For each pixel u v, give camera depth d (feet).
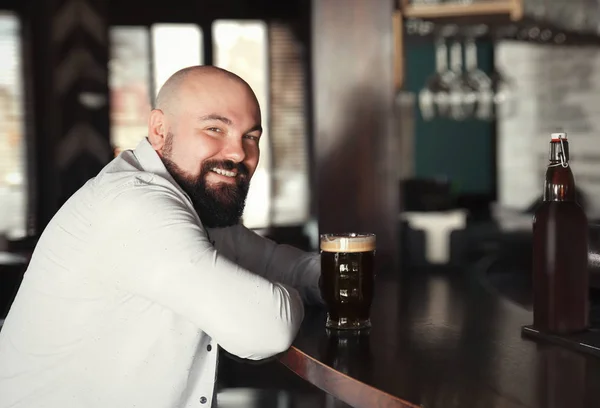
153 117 5.04
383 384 3.42
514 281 6.92
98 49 17.28
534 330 4.37
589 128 15.76
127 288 4.36
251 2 17.72
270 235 15.38
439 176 18.44
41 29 16.99
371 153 8.70
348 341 4.32
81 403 4.55
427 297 5.92
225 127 4.92
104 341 4.51
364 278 4.62
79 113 17.22
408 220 8.61
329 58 8.68
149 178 4.57
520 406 3.08
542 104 17.01
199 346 4.68
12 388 4.64
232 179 4.99
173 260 4.18
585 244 4.23
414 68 18.22
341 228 8.70
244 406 6.89
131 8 17.38
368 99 8.68
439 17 9.39
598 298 5.55
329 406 6.98
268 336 4.17
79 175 17.24
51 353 4.56
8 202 16.93
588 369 3.62
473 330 4.58
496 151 18.44
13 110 16.98
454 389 3.32
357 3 8.63
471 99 12.96
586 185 15.76
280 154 17.97
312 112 17.95
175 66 17.61
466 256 8.52
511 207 17.61
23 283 4.80
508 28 10.65
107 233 4.36
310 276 5.51
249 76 17.89
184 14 17.54
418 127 18.31
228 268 4.22
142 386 4.55
